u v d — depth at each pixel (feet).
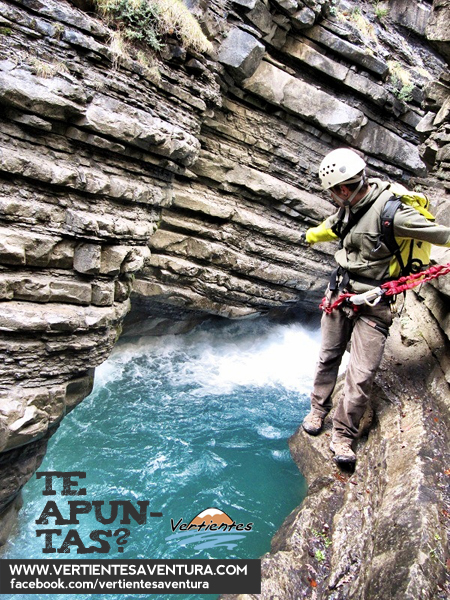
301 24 20.25
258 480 13.50
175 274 20.29
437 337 12.69
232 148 21.13
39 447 11.47
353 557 8.45
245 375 22.21
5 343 10.28
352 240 9.93
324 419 13.51
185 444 15.44
